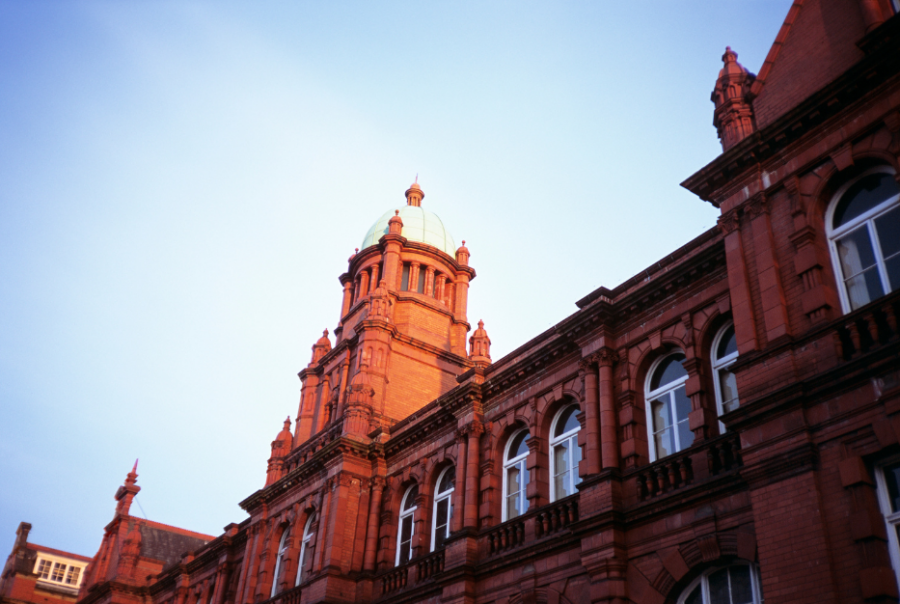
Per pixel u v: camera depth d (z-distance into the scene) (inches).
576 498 722.8
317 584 979.3
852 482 462.0
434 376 1268.5
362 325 1234.6
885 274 516.1
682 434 677.3
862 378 478.6
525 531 772.0
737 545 564.7
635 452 689.6
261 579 1146.7
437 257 1425.9
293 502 1162.0
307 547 1096.2
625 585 639.8
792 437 501.4
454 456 932.6
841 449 478.0
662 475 651.5
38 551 2317.9
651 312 736.3
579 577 687.1
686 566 598.2
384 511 1021.2
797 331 534.3
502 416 881.5
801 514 479.8
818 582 456.1
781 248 568.7
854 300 527.5
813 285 534.6
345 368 1279.5
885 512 455.5
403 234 1460.4
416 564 906.7
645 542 637.9
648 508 641.0
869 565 439.5
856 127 543.5
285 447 1315.2
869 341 492.4
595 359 757.3
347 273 1470.2
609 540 651.5
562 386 810.8
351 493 1037.8
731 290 590.2
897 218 520.4
